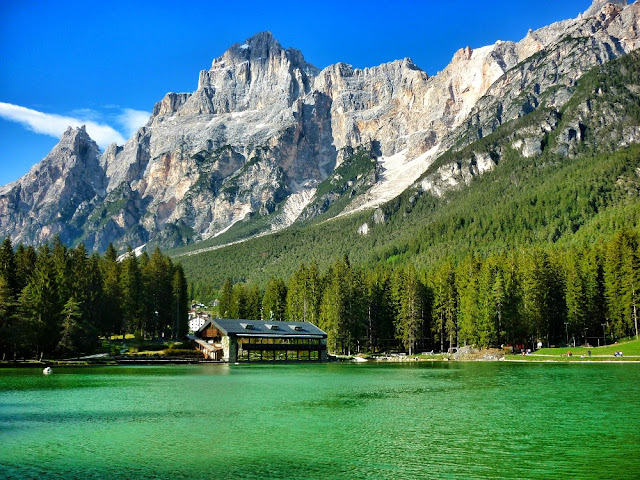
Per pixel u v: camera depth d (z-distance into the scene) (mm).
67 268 140750
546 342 148250
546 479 32250
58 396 65062
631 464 34875
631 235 138250
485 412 53375
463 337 151000
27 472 33906
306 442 41375
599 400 59281
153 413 53656
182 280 176000
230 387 75938
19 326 110250
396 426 46906
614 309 134250
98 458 36938
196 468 34688
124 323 158750
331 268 195000
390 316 170625
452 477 32750
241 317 197000
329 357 157875
